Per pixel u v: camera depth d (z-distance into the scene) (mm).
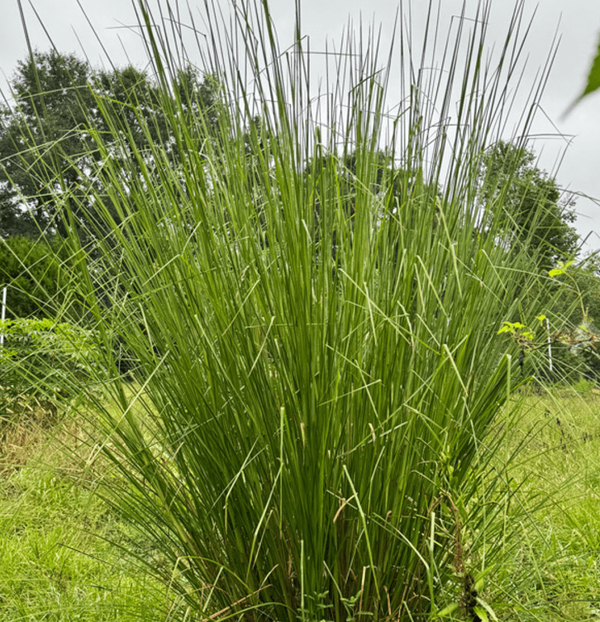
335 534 1273
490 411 1548
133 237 1479
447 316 1444
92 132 1408
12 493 2549
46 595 1968
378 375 1313
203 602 1466
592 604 1781
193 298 1364
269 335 1319
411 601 1410
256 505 1344
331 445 1275
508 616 1592
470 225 1508
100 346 1496
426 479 1392
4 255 5559
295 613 1357
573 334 1528
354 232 1333
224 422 1370
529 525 1712
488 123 1407
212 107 1481
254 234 1393
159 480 1438
